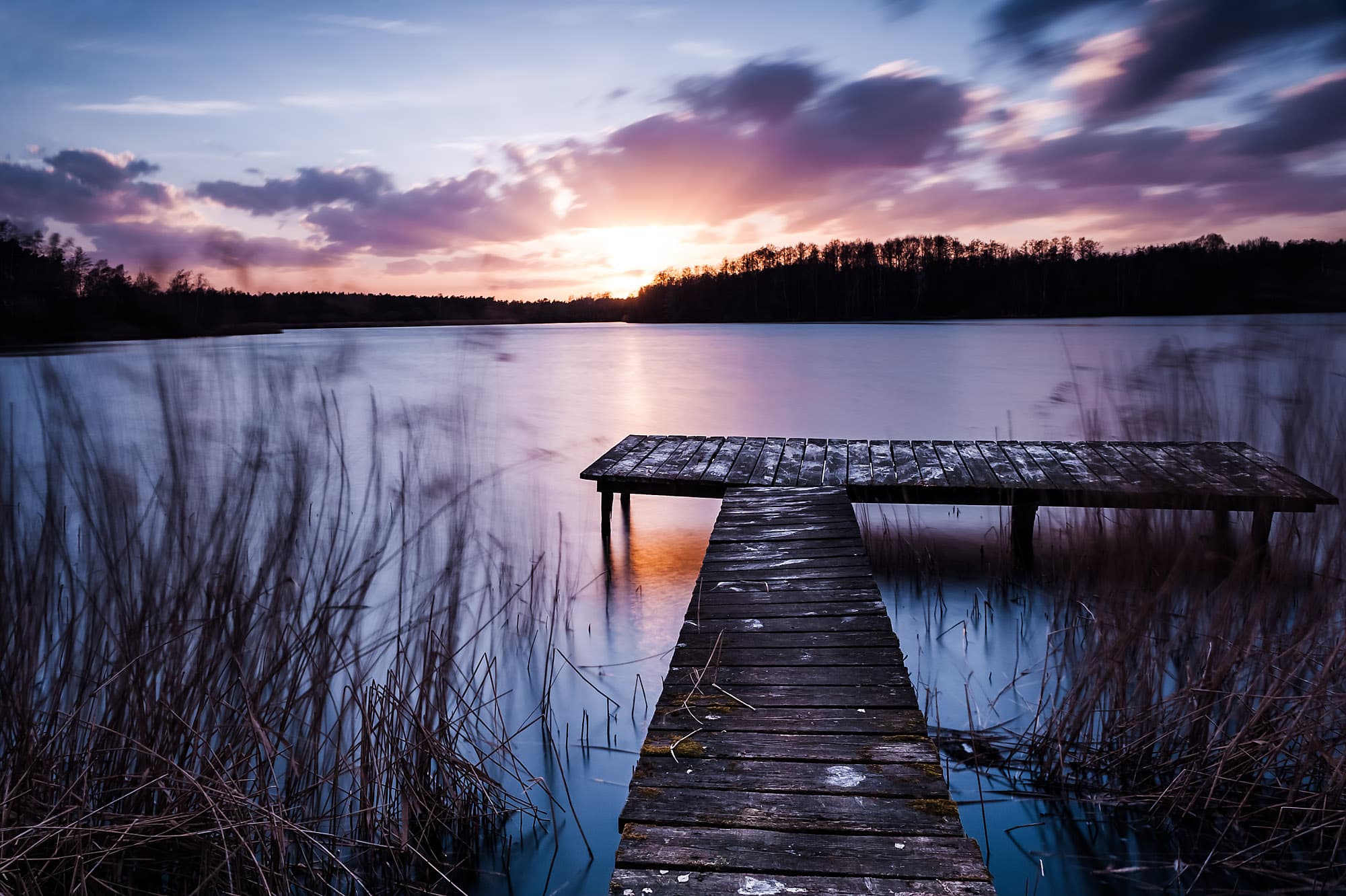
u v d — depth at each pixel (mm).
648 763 2381
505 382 21250
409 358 24344
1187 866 2543
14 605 2234
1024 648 4398
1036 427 12797
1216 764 2758
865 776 2273
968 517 7574
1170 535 4781
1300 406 3590
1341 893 2400
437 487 3225
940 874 1834
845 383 19750
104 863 2170
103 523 2338
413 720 2662
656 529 7445
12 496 2242
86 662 2365
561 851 2729
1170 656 3547
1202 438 3912
